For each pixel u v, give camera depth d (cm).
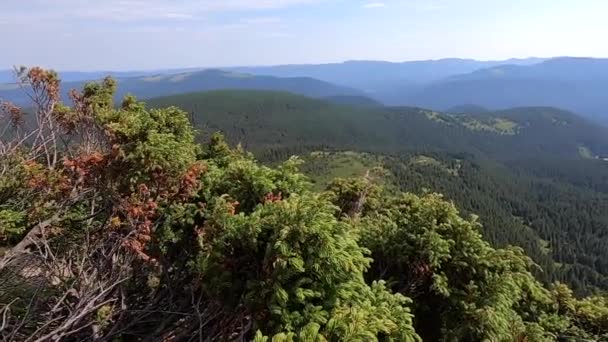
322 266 604
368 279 906
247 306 613
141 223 661
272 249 611
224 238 655
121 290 739
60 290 749
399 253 880
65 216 785
